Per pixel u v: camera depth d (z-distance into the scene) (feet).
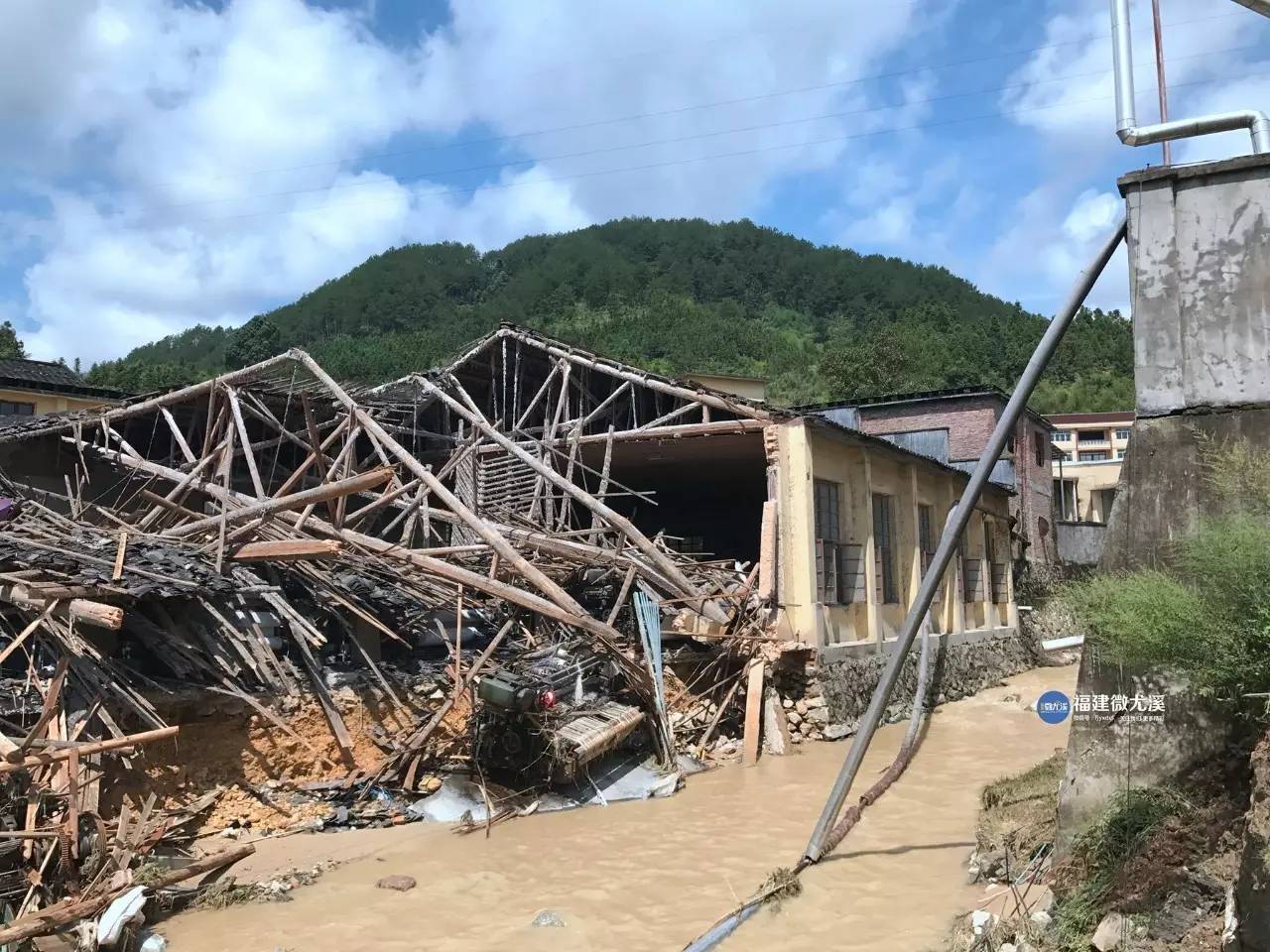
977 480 25.13
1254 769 15.20
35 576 28.50
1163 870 17.15
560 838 30.01
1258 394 19.31
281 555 33.58
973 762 39.99
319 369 43.75
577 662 39.65
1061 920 17.99
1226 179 20.27
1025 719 51.57
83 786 24.16
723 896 24.25
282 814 30.58
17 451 49.93
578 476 66.28
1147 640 17.20
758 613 46.70
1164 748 18.98
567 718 35.65
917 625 26.40
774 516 48.57
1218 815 17.29
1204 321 20.11
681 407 59.11
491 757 35.09
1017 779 32.89
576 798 34.65
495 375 67.77
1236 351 19.69
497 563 42.16
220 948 21.50
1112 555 20.35
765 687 44.60
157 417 50.98
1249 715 17.16
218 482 51.34
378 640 38.91
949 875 24.53
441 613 41.78
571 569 46.19
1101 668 19.92
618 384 63.98
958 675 61.52
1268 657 16.33
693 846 28.84
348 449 42.73
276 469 56.08
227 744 30.60
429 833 30.58
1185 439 19.92
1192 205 20.59
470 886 25.57
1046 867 21.57
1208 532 17.87
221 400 48.21
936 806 32.17
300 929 22.58
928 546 63.16
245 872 26.30
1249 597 16.66
